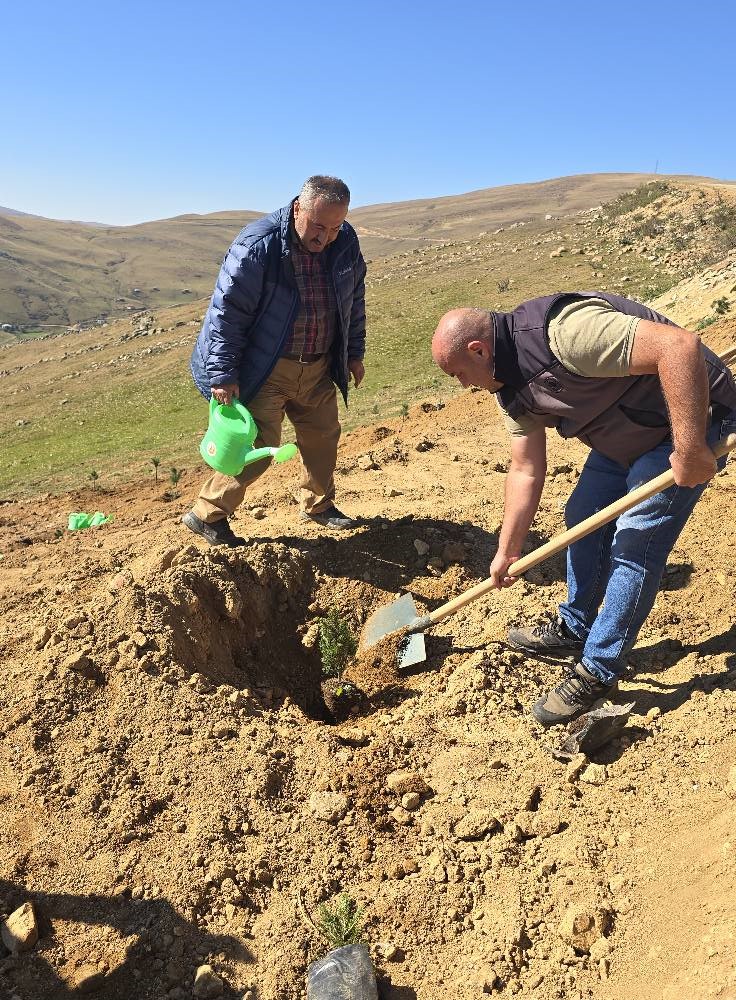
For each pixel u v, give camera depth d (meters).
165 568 4.73
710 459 2.98
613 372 2.99
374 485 6.66
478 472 6.78
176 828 3.29
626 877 2.94
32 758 3.56
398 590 5.14
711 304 13.05
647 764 3.41
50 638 4.18
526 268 29.16
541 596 4.84
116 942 2.87
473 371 3.25
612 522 3.86
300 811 3.42
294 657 4.86
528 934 2.84
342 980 2.65
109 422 22.88
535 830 3.24
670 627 4.30
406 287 30.33
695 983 2.36
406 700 4.27
